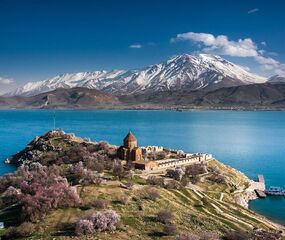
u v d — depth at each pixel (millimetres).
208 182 145250
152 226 87375
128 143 163500
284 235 95188
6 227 84625
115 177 127625
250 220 108375
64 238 77188
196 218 98062
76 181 118250
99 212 84625
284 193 149625
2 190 119812
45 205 89500
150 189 114625
